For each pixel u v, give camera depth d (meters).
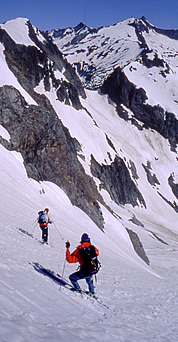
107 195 103.88
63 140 44.00
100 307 7.55
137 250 44.97
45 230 14.98
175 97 187.75
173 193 145.75
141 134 170.88
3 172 28.17
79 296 7.64
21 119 39.38
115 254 28.98
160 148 166.62
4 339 3.24
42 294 6.06
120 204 109.94
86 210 41.12
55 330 4.29
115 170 115.25
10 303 4.59
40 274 7.86
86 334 4.73
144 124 176.12
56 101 100.94
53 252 13.34
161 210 127.25
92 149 109.88
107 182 108.06
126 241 42.50
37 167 37.47
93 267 7.95
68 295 7.22
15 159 33.75
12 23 95.94
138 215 111.81
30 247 11.91
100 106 184.88
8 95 40.69
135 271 22.56
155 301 11.51
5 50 71.75
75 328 4.86
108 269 16.83
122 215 95.75
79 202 41.12
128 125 173.62
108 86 195.38
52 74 102.31
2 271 6.28
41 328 4.14
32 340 3.53
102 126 159.12
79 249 8.06
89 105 173.62
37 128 41.00
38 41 103.31
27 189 29.36
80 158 98.81
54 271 9.20
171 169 157.00
